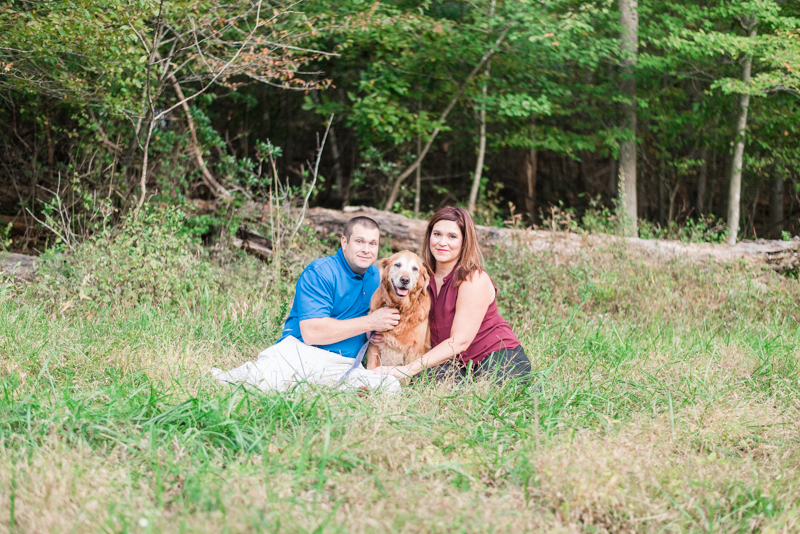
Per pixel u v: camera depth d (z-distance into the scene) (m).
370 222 3.42
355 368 3.33
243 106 11.17
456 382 3.32
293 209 6.75
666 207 13.43
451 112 10.80
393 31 8.08
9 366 3.12
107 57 5.33
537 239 6.64
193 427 2.53
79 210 6.93
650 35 9.34
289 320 3.57
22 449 2.23
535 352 4.03
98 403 2.78
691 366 3.86
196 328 4.24
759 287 5.89
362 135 9.57
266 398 2.76
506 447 2.61
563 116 11.80
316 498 2.10
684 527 2.15
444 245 3.40
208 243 7.71
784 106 9.07
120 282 4.86
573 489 2.18
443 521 1.96
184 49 6.02
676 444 2.76
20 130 7.63
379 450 2.45
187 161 7.50
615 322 5.21
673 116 10.14
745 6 7.82
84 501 1.97
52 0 5.09
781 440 2.84
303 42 7.65
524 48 8.79
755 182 11.50
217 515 1.90
